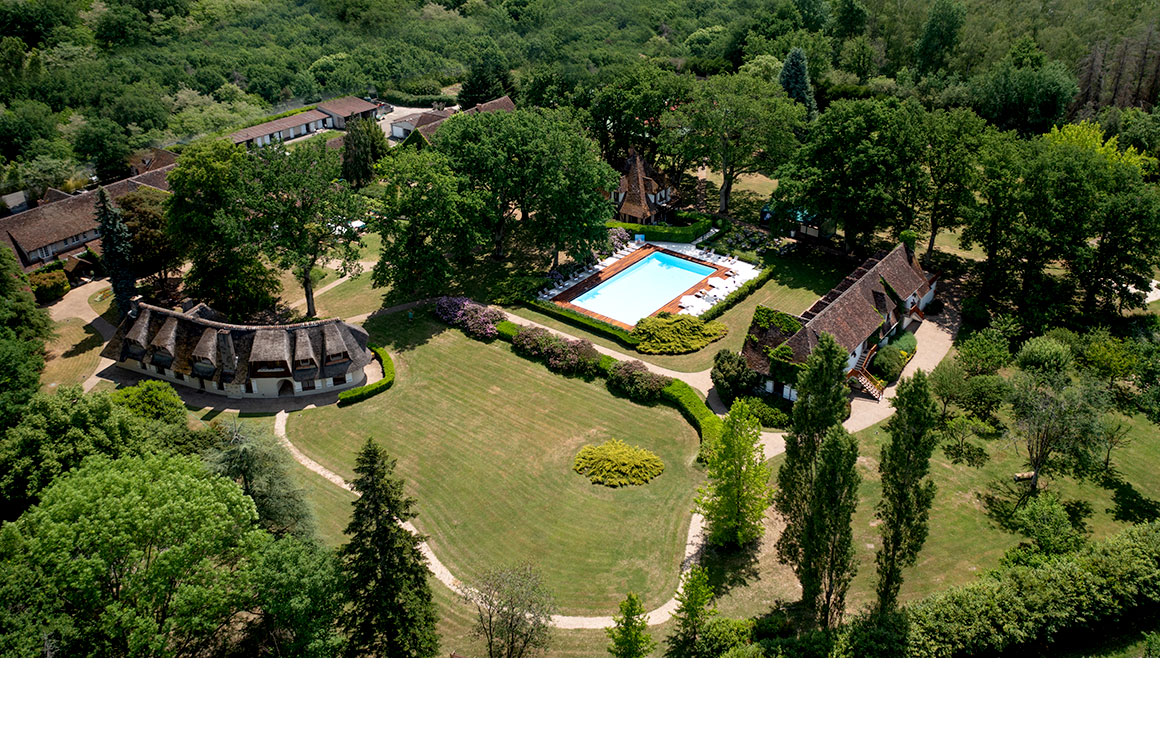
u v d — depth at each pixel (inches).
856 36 5644.7
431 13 6712.6
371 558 1609.3
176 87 5516.7
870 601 1845.5
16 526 1529.3
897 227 3540.8
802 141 4387.3
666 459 2358.5
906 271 2992.1
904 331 2972.4
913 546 1630.2
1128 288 3078.2
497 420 2546.8
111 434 2027.6
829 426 1667.1
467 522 2130.9
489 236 3302.2
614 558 2011.6
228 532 1640.0
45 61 5467.5
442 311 3097.9
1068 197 2842.0
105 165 4456.2
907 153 3253.0
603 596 1897.1
